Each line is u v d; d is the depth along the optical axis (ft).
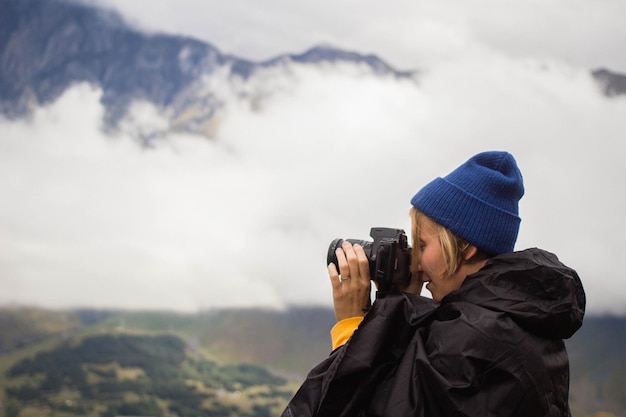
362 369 5.79
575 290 5.80
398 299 6.16
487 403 5.37
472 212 6.15
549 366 5.61
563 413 5.88
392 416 5.52
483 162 6.49
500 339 5.48
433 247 6.34
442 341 5.61
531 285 5.71
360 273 6.73
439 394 5.43
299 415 5.89
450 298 5.99
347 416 5.82
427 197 6.37
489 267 5.95
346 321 6.72
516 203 6.37
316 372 6.06
